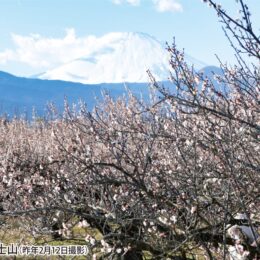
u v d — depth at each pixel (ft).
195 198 26.14
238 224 26.73
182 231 27.32
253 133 23.34
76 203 33.17
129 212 30.12
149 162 28.68
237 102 24.14
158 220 27.71
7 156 47.88
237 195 22.65
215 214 27.32
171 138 27.37
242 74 21.45
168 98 21.99
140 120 32.81
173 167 30.83
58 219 37.73
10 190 42.65
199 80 23.71
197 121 28.91
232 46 18.17
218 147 24.07
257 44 17.88
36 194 38.60
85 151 33.55
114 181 25.48
